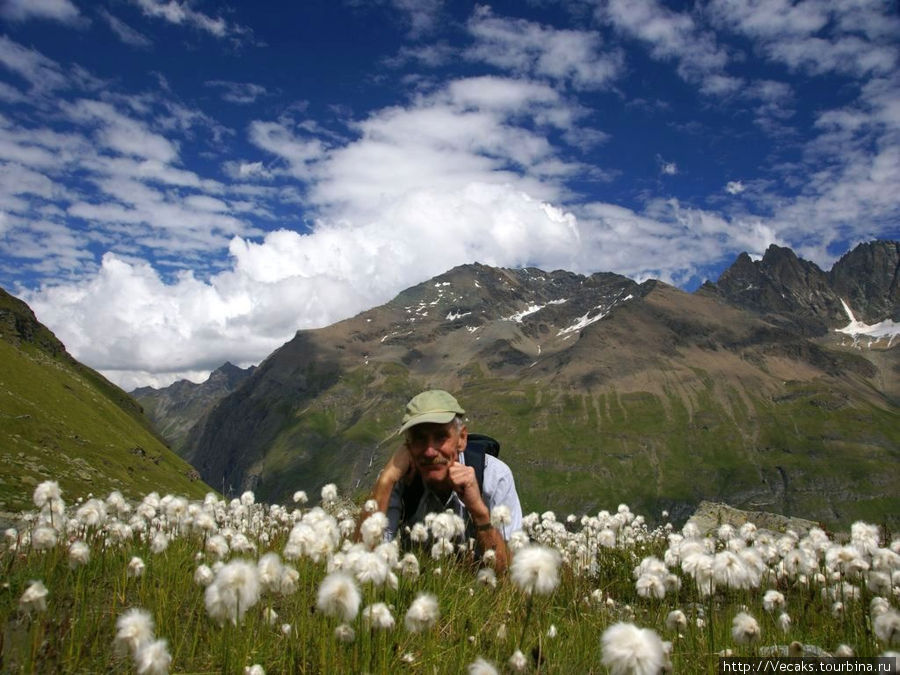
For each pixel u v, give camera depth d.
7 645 1.30
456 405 1.99
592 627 1.64
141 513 2.23
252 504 2.87
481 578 1.69
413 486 2.08
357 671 1.19
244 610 1.16
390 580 1.36
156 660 1.03
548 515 2.93
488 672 1.10
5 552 1.75
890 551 1.81
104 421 31.08
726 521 4.65
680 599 2.27
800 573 2.10
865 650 1.46
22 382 27.27
